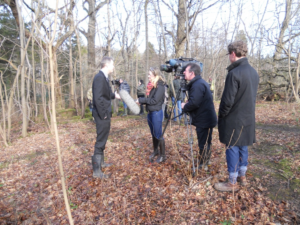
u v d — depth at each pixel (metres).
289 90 9.90
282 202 2.28
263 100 10.69
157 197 2.65
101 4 7.75
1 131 5.75
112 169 3.53
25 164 4.28
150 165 3.51
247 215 2.16
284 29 8.90
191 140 2.98
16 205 2.82
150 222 2.25
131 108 3.14
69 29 7.79
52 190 3.10
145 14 8.12
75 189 3.02
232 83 2.16
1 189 3.28
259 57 11.24
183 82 3.02
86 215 2.48
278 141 4.10
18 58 11.34
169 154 3.88
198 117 2.89
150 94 3.36
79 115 10.35
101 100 2.97
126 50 11.09
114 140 5.30
